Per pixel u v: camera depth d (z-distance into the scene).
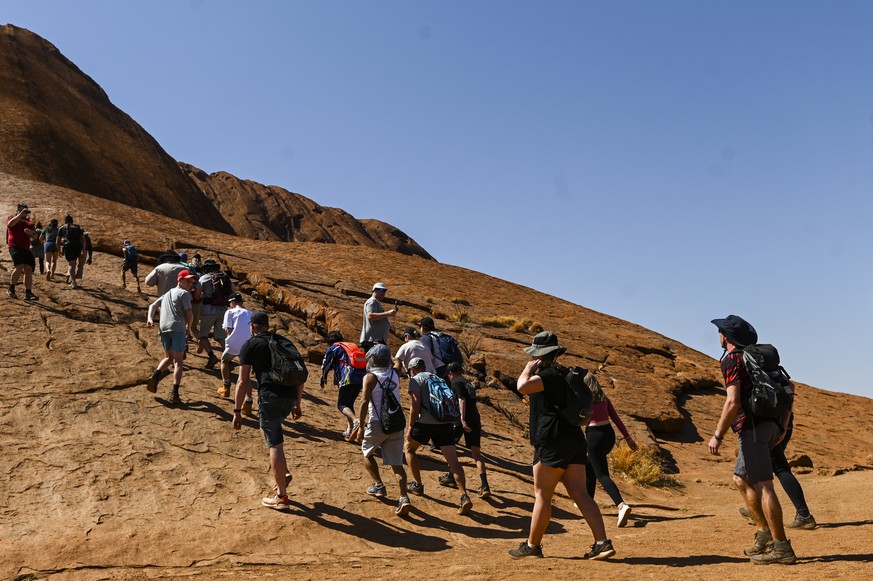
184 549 6.91
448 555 7.07
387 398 8.45
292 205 180.75
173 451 8.96
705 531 8.26
